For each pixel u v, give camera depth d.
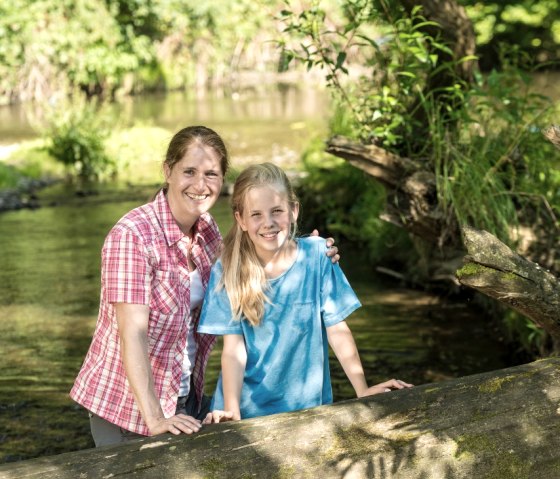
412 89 5.20
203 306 2.64
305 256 2.62
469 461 2.11
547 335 5.06
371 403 2.18
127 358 2.52
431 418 2.16
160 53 26.84
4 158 13.83
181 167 2.67
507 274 2.25
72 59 22.72
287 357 2.59
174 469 2.02
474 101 5.34
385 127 4.89
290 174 11.58
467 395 2.20
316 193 9.62
